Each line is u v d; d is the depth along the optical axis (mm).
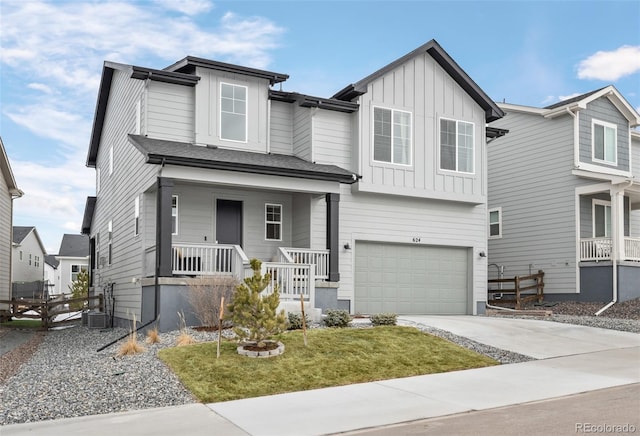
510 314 19281
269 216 18266
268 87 18438
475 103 20250
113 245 21500
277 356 10539
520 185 24922
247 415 7543
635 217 26359
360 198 18375
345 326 13922
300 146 18578
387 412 7605
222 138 17484
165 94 17062
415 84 19188
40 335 20141
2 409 7949
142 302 15891
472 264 20156
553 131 23641
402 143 18781
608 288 21078
